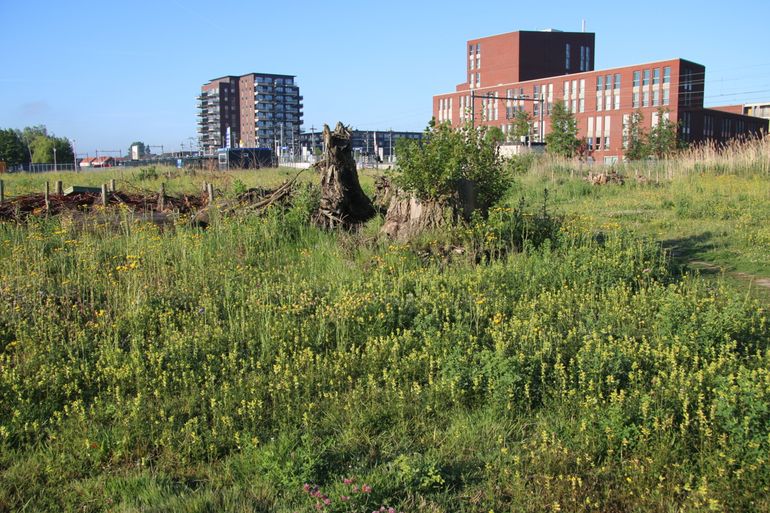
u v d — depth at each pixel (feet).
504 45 318.65
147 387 19.65
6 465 15.87
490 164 37.96
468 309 25.22
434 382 19.01
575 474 14.29
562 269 29.76
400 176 37.19
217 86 505.25
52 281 29.25
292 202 43.37
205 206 48.24
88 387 19.84
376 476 14.40
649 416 15.78
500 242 33.68
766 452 14.26
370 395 18.51
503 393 17.84
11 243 36.76
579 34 325.21
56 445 16.34
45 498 14.44
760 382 16.69
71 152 338.34
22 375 20.42
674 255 37.40
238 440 16.22
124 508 13.80
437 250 33.22
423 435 16.72
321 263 33.35
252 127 497.05
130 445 16.38
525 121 197.16
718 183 69.56
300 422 17.30
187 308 26.61
